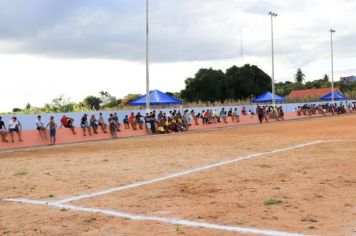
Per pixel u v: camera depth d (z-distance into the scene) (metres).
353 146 18.48
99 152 20.27
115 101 62.88
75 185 11.38
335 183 10.27
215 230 6.81
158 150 20.00
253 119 48.06
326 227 6.77
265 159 15.29
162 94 38.78
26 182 12.15
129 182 11.57
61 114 31.58
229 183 10.88
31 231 7.07
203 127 40.28
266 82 88.44
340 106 67.81
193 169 13.51
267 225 7.00
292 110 63.12
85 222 7.55
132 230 6.95
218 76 81.12
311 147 18.78
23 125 29.22
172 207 8.52
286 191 9.58
